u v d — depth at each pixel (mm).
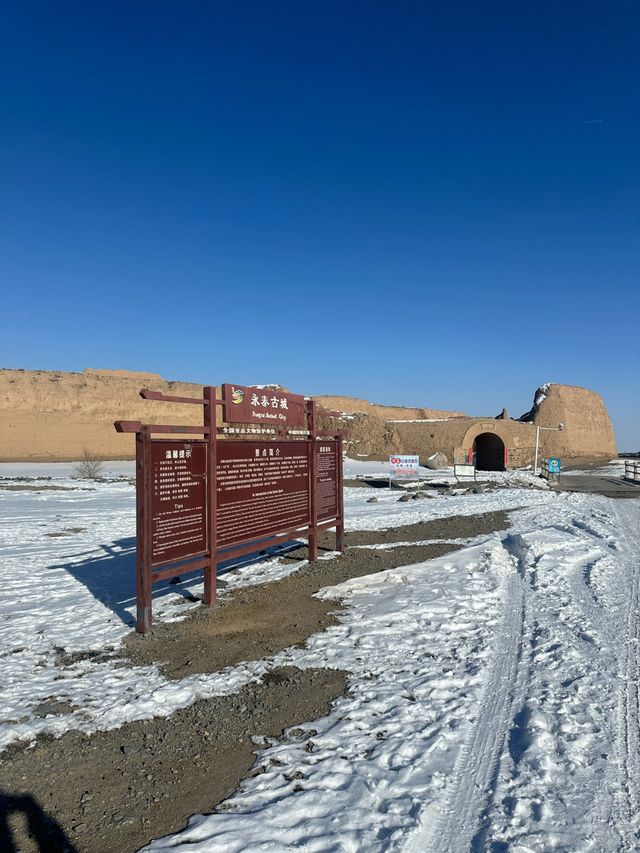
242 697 5348
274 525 9719
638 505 21125
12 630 7277
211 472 8109
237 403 8648
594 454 65125
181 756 4371
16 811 3730
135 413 56219
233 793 3834
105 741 4613
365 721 4758
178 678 5789
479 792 3777
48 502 21875
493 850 3189
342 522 11945
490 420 49531
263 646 6652
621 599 8258
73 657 6406
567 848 3201
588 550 11719
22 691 5496
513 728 4598
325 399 68000
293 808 3588
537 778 3883
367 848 3221
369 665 5980
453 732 4527
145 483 7121
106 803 3803
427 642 6621
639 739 4391
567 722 4598
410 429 52062
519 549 11805
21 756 4406
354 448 53844
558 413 61875
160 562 7371
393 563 10836
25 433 50406
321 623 7418
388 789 3795
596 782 3844
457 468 34188
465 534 14250
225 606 8242
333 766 4082
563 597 8305
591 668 5711
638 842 3266
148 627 7176
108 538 14008
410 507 20766
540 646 6363
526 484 30578
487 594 8461
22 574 10305
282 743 4465
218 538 8422
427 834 3363
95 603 8492
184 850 3219
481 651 6281
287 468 10062
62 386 53469
